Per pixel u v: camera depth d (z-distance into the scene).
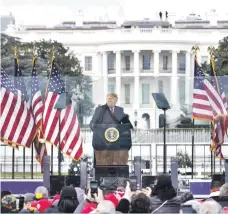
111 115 57.12
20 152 62.03
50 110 59.62
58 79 60.03
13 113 59.78
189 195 45.28
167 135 62.84
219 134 60.75
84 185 54.06
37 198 45.06
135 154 62.50
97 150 56.66
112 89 62.75
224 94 60.97
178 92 61.84
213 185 52.81
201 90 61.16
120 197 44.69
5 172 60.62
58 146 59.16
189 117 62.03
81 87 59.78
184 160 62.47
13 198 43.12
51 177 54.75
